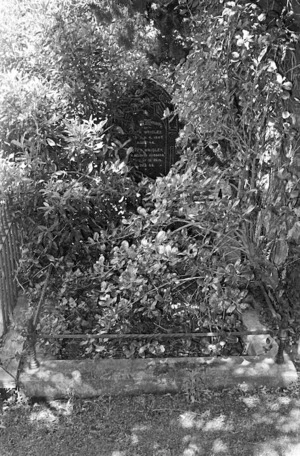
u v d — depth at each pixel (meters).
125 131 6.41
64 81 6.09
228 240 5.00
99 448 3.89
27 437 3.99
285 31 4.14
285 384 4.45
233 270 4.57
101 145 5.32
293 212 4.49
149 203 5.08
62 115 5.81
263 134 4.52
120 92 6.29
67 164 5.66
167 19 6.02
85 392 4.36
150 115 6.36
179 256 5.17
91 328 4.97
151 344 4.46
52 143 5.27
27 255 5.44
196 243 4.86
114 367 4.46
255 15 4.20
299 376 4.51
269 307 4.83
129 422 4.12
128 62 6.69
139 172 6.56
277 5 4.39
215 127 4.55
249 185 4.95
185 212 4.65
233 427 4.07
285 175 4.38
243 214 4.49
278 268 5.16
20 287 5.49
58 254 5.55
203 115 4.54
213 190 4.75
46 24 6.36
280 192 4.62
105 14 6.36
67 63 6.09
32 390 4.34
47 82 6.00
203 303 4.57
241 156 4.68
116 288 4.71
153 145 6.47
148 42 6.93
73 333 4.81
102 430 4.05
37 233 5.46
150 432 4.03
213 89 4.38
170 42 6.38
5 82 5.45
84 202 5.30
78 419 4.15
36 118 5.45
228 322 4.62
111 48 6.41
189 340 4.56
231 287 4.70
